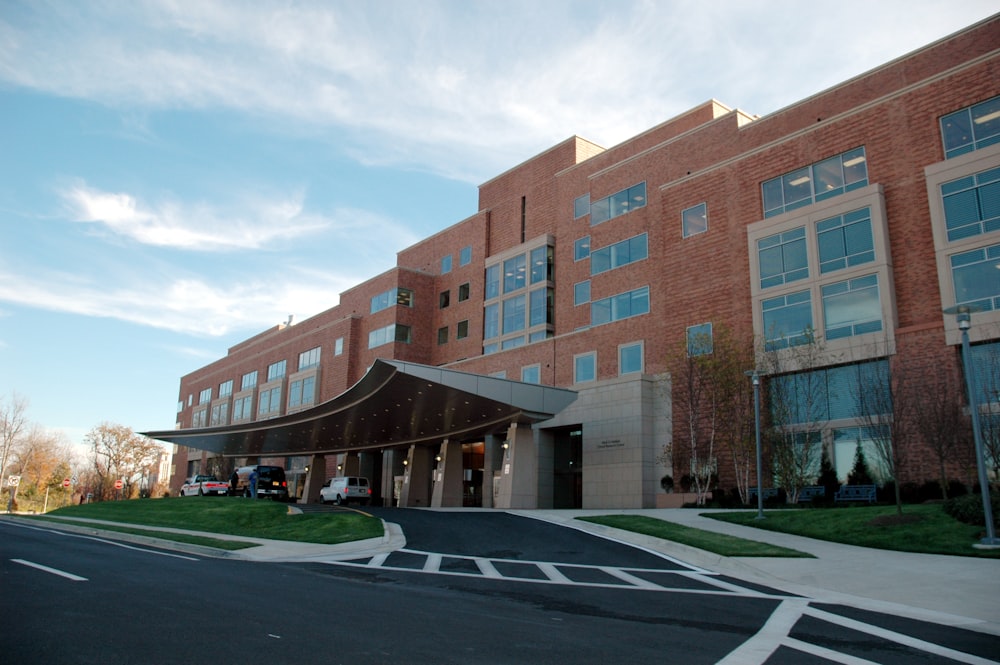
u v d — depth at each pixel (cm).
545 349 4647
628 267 4238
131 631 741
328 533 2205
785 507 2852
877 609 1073
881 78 3200
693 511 2761
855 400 2848
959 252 2716
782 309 3269
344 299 6969
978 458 1677
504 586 1248
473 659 675
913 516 1964
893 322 2847
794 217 3275
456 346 5925
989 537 1620
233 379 8900
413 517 2769
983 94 2769
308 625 807
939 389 2509
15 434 8312
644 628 873
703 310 3628
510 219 5659
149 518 3189
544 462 4359
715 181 3700
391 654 681
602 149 5353
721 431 3219
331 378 6731
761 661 712
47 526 3044
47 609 852
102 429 9450
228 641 708
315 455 6519
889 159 3017
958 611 1059
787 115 3553
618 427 3834
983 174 2702
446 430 4494
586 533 2169
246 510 2944
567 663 673
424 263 6525
